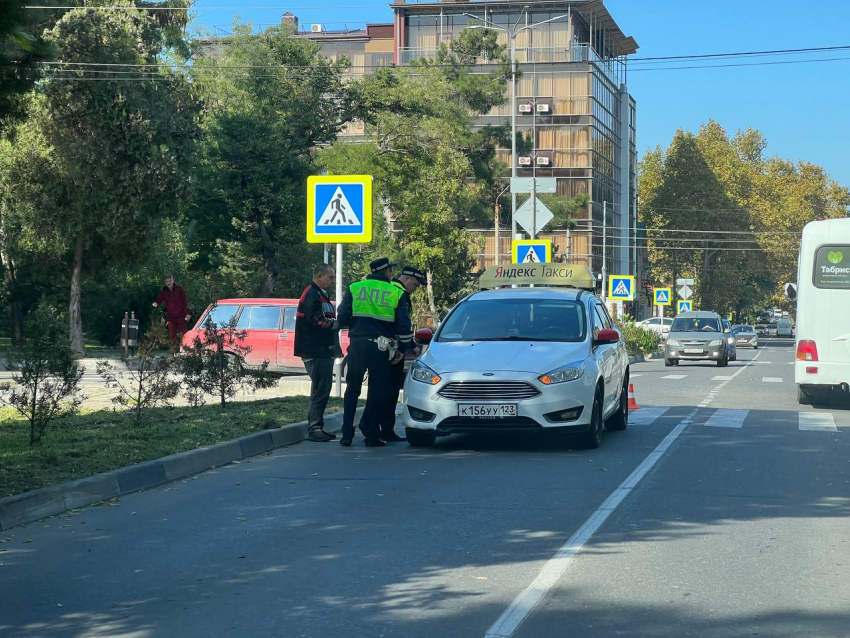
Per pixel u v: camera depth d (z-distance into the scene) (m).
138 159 33.78
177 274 41.69
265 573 6.67
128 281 39.78
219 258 47.81
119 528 8.08
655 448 12.77
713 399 21.16
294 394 18.83
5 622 5.68
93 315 39.72
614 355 14.27
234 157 45.72
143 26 34.72
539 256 29.48
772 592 6.23
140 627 5.56
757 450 12.62
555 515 8.50
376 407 12.88
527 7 81.19
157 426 12.81
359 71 100.06
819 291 19.42
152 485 9.97
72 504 8.88
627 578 6.53
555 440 13.52
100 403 16.11
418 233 54.97
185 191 34.69
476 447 12.82
